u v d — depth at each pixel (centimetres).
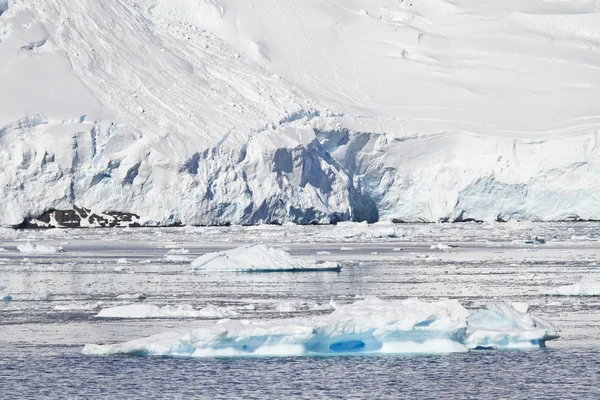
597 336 12694
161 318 14112
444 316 11706
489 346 11975
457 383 10369
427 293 16962
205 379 10494
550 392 10062
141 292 17388
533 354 11631
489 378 10550
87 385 10300
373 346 11781
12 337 12744
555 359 11356
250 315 14162
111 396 9925
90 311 14938
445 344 11762
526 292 17138
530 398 9850
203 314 14225
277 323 11831
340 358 11400
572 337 12638
